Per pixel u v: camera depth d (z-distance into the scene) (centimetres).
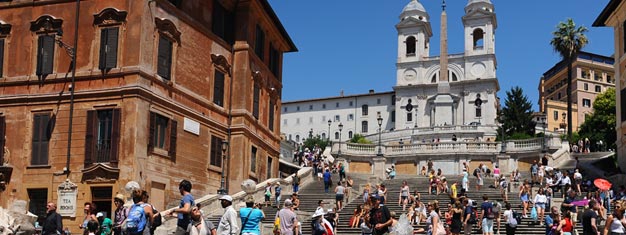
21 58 3394
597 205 1956
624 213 1922
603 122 8700
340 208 3428
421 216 3059
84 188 3156
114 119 3156
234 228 1477
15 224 1869
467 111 12350
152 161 3228
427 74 12900
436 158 6881
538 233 2803
